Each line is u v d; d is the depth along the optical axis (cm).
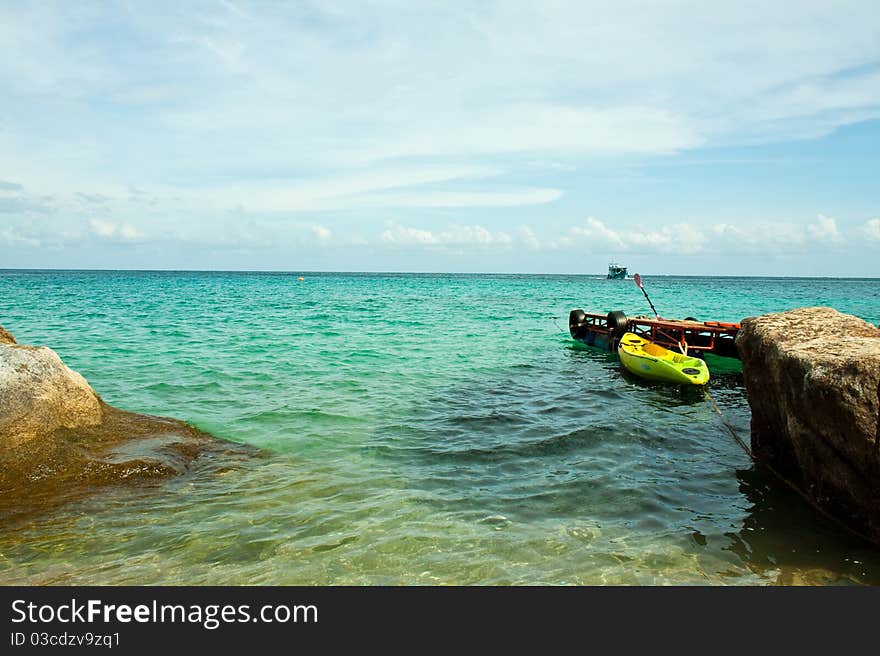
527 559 573
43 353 813
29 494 680
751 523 658
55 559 561
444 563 564
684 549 597
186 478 762
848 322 809
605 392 1364
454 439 962
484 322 3039
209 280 11438
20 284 7256
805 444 674
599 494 739
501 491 744
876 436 575
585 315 2347
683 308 4466
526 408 1182
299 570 549
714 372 1709
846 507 637
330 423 1042
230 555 573
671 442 970
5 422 719
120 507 672
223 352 1817
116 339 2053
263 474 788
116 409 923
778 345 747
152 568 549
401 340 2225
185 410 1107
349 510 677
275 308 3812
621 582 538
